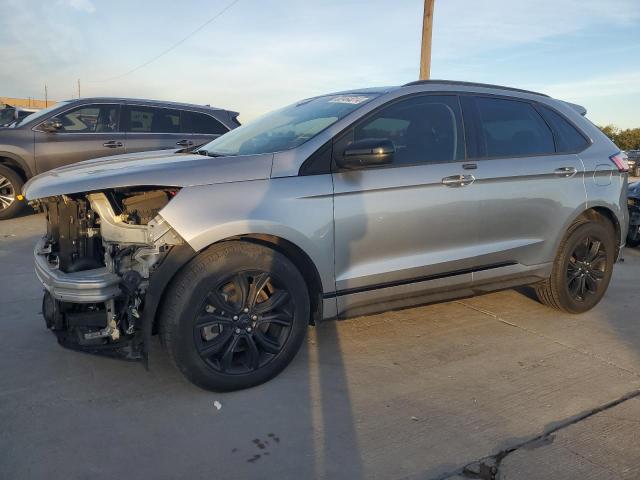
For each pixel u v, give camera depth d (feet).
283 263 10.97
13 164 27.35
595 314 16.49
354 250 11.82
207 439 9.44
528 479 8.63
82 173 10.84
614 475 8.79
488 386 11.67
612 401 11.14
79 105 28.17
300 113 13.65
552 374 12.32
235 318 10.72
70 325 10.63
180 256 10.06
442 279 13.14
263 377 11.26
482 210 13.33
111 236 10.30
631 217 26.53
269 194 10.79
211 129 31.04
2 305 15.40
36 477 8.31
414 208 12.32
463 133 13.47
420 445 9.45
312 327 14.66
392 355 13.10
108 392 10.91
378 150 10.92
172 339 10.21
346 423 10.07
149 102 29.63
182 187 10.31
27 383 11.14
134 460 8.81
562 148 15.23
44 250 11.64
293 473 8.62
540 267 14.84
